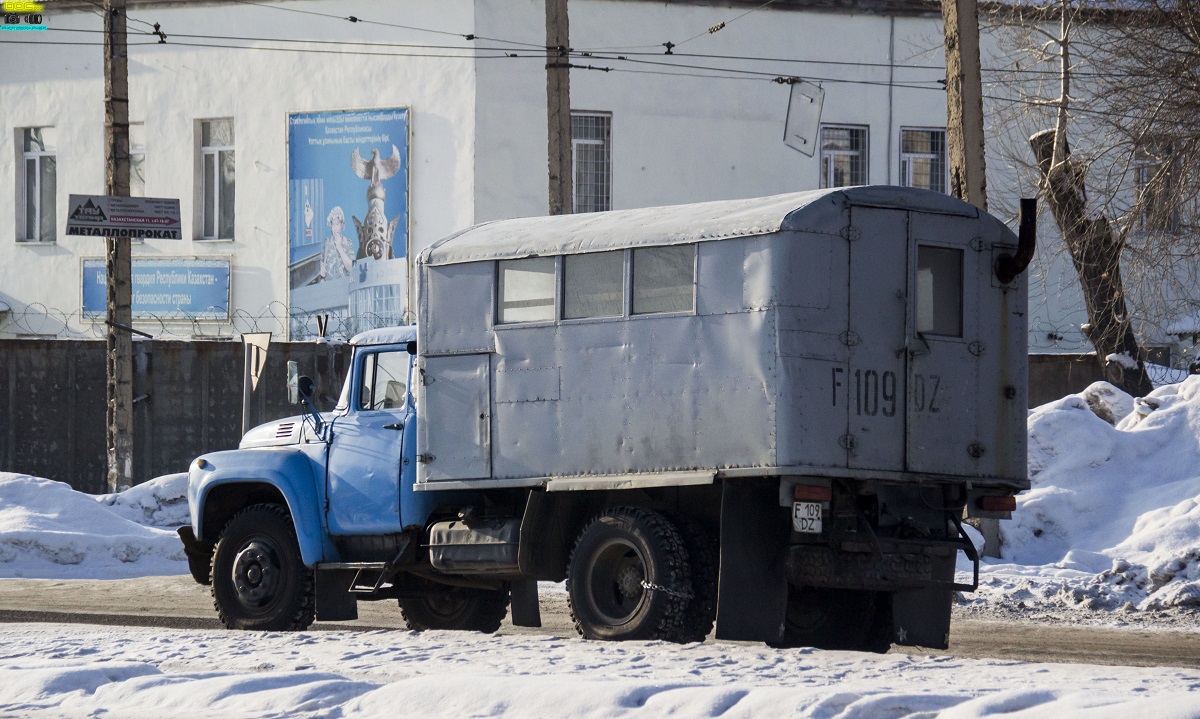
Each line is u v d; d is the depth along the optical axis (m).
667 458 17.59
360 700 12.93
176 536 34.59
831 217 17.19
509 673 14.52
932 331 17.88
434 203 53.00
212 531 22.20
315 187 54.53
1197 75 33.81
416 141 53.19
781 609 17.12
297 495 20.75
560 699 12.23
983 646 19.97
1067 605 25.83
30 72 58.47
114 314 40.94
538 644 17.44
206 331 56.00
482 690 12.58
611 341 18.19
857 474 17.05
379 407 20.78
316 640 18.30
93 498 36.94
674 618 17.41
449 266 19.70
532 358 18.84
